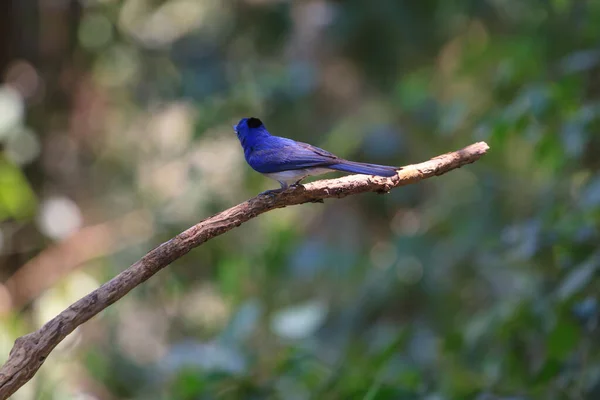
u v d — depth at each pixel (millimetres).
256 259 13562
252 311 8656
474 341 8805
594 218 8039
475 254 13094
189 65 14516
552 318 7707
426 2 13742
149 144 16078
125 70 15312
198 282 14477
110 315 13414
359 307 13422
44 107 14031
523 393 7824
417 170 6332
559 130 8547
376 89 14539
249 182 14070
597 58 8617
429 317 13211
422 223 14258
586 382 7555
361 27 13906
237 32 14703
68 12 14000
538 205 11023
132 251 13656
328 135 13727
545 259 8766
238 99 13578
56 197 14023
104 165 15500
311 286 14125
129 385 13156
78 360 12570
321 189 6027
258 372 9047
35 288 13227
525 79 10344
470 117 12391
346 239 15078
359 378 7867
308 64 14078
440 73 14664
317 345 10984
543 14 11805
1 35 13203
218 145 15148
